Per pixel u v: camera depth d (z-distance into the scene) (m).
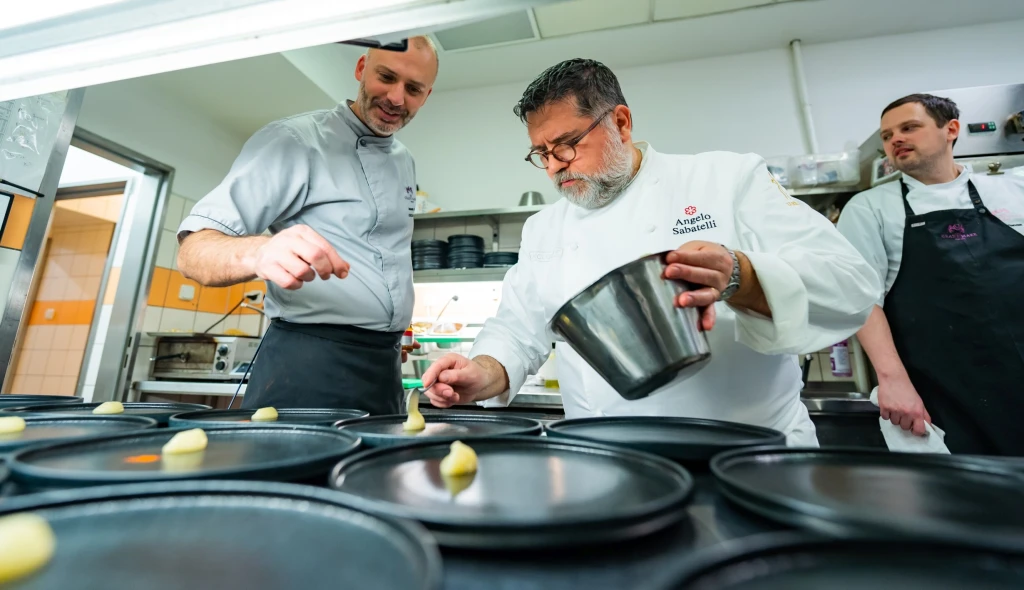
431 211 2.53
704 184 0.91
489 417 0.77
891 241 1.49
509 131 2.98
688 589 0.21
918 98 1.49
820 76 2.59
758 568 0.23
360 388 1.03
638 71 2.83
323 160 1.06
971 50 2.44
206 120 2.58
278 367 0.98
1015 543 0.23
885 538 0.24
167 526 0.29
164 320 2.34
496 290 2.50
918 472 0.43
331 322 1.01
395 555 0.25
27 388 2.80
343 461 0.40
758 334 0.70
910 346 1.41
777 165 2.03
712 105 2.69
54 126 1.49
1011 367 1.25
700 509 0.36
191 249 0.80
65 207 2.85
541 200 2.52
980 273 1.33
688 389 0.84
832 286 0.68
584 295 0.55
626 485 0.40
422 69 1.06
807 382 2.17
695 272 0.53
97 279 2.92
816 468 0.44
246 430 0.59
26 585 0.24
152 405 0.82
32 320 2.97
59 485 0.36
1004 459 0.43
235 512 0.31
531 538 0.26
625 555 0.28
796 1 2.33
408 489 0.39
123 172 2.52
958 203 1.42
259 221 0.97
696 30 2.54
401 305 1.13
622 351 0.53
